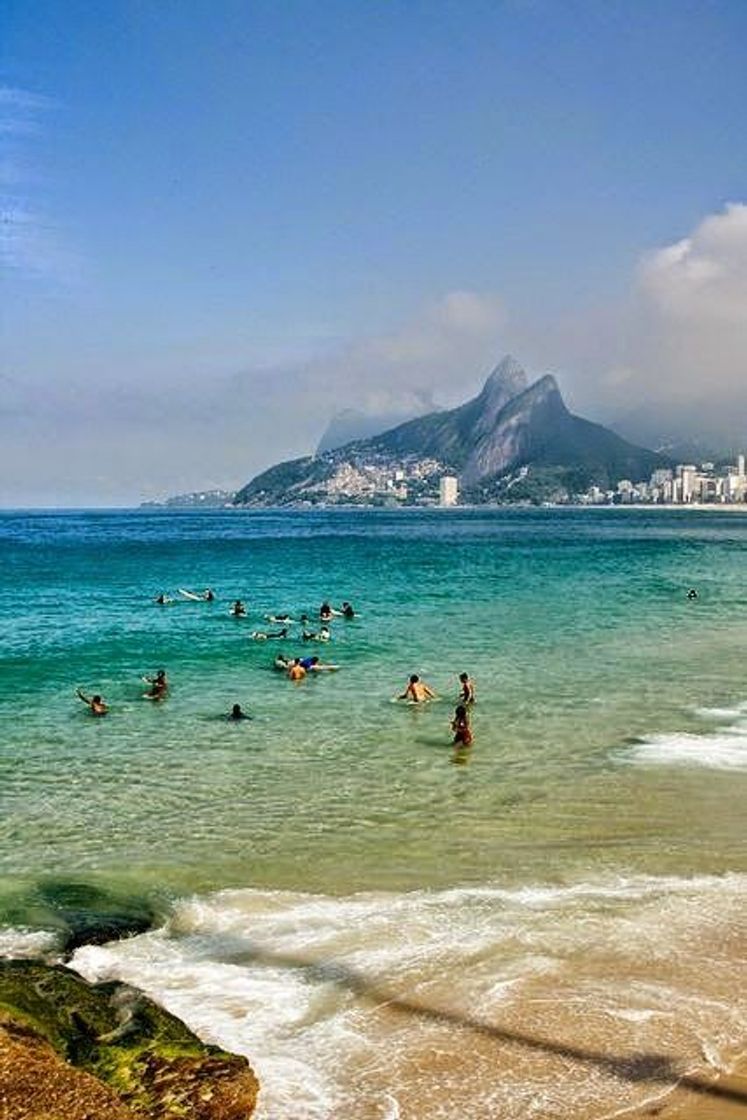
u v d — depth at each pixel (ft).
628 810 49.42
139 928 36.27
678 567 244.22
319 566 253.65
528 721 70.59
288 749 63.36
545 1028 28.89
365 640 114.62
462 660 99.35
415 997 30.81
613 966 32.65
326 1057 27.61
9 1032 27.35
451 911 37.27
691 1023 29.07
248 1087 25.55
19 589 187.11
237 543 395.96
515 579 206.39
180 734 67.92
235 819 48.88
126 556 305.32
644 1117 24.81
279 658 95.76
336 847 44.62
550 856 43.11
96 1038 27.99
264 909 37.78
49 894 39.50
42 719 72.90
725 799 51.06
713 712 73.00
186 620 136.98
